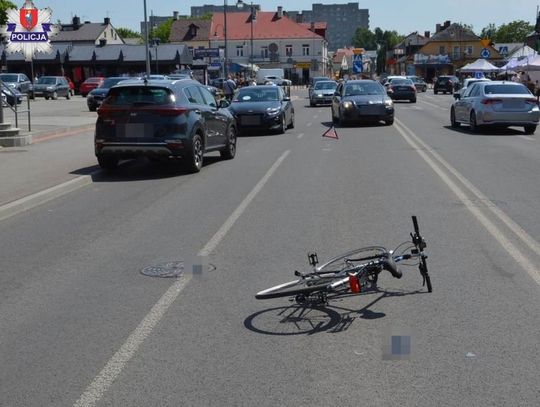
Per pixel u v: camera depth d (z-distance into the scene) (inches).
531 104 876.0
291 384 176.9
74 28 4079.7
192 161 547.5
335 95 1127.6
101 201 441.7
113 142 534.3
